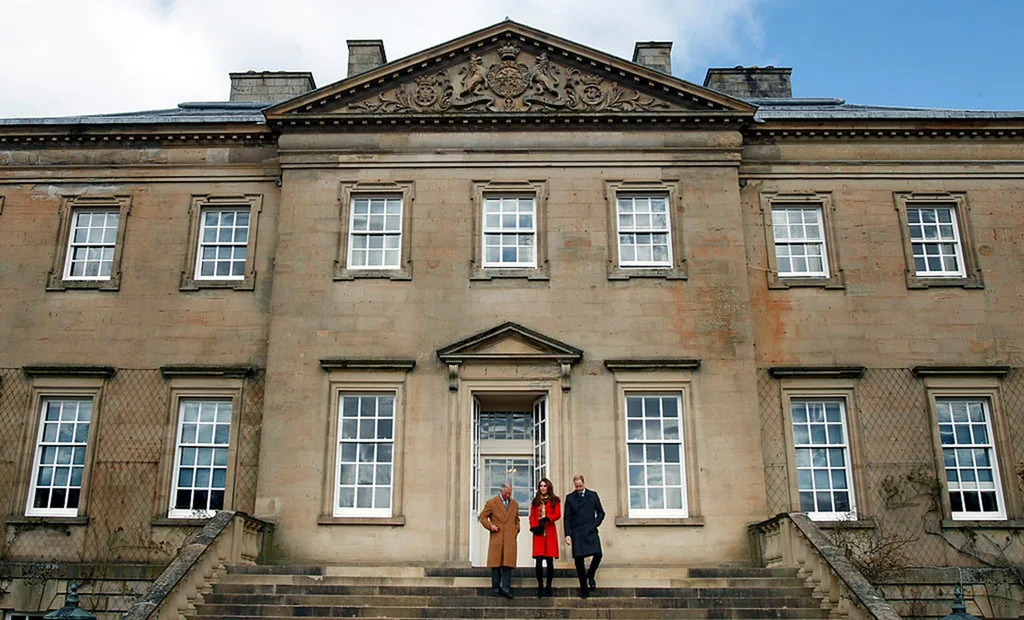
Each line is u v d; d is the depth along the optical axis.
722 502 19.27
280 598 15.65
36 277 21.66
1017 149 22.48
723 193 21.42
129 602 18.72
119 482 20.17
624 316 20.52
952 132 22.41
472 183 21.58
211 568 16.28
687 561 18.91
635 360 20.00
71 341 21.14
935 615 18.44
